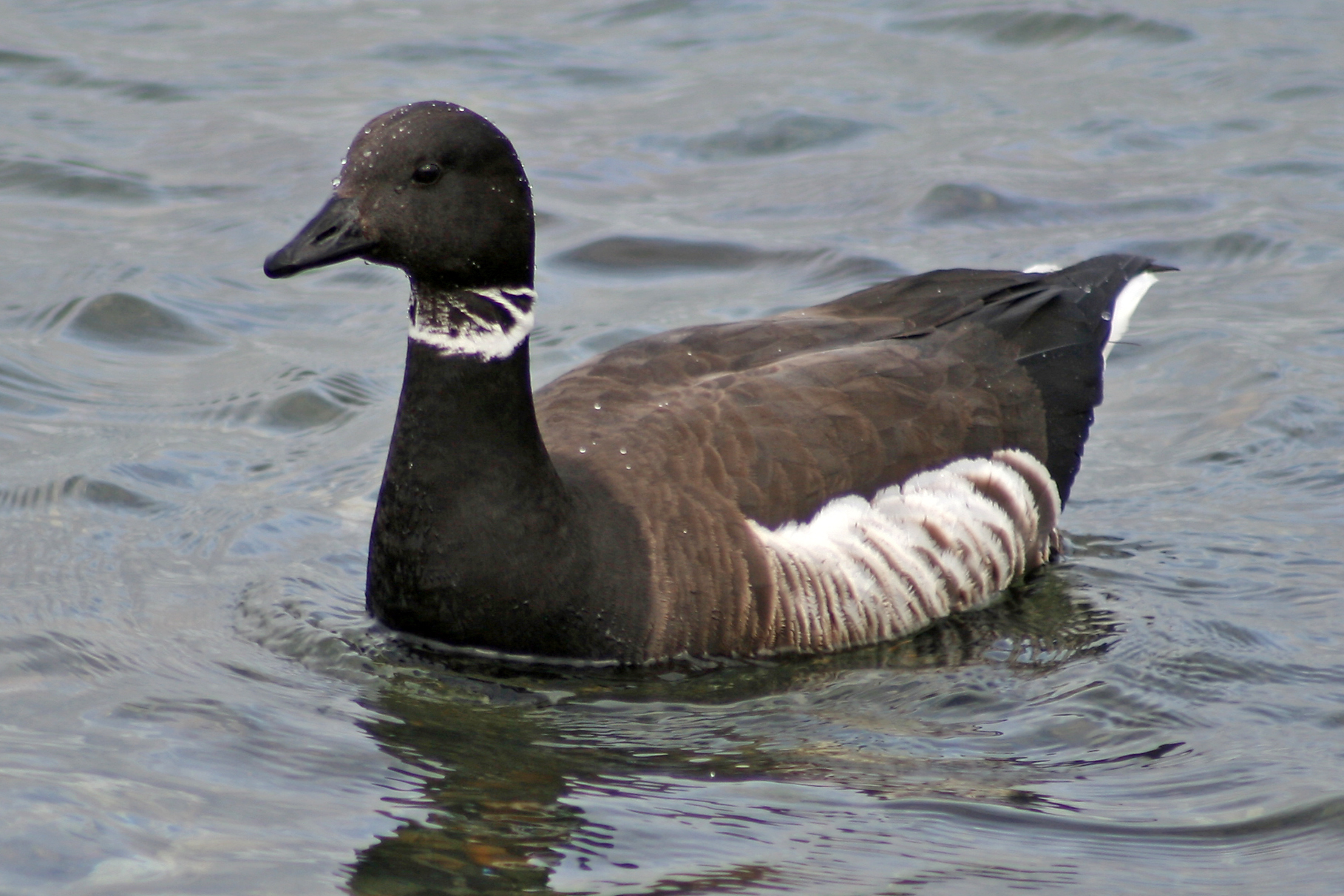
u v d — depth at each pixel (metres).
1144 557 12.92
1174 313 17.47
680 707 10.73
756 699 10.86
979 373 12.89
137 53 24.58
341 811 9.12
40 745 9.67
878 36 25.34
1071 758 9.98
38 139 21.34
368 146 10.79
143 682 10.64
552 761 9.88
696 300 17.72
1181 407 15.55
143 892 8.19
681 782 9.64
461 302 10.84
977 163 20.86
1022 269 18.08
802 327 12.98
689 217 19.70
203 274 18.12
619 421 11.88
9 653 10.93
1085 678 11.03
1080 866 8.73
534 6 27.05
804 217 19.67
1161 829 9.11
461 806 9.25
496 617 11.03
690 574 11.16
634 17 26.47
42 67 23.89
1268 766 9.77
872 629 11.70
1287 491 13.88
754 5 26.95
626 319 17.23
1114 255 14.82
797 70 23.94
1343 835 9.00
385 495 11.21
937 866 8.70
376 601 11.43
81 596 11.90
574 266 18.50
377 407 15.55
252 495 13.79
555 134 21.88
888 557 11.77
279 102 22.77
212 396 15.62
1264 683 10.87
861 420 12.02
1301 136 21.44
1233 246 18.75
